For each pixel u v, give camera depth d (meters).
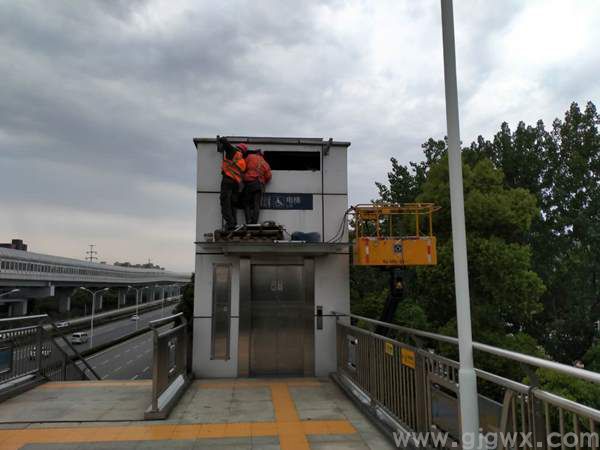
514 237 20.30
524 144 28.20
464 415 3.43
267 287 8.50
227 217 8.11
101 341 61.75
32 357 7.67
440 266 19.08
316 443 4.80
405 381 4.76
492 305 19.02
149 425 5.35
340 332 7.84
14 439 4.84
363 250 7.46
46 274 55.38
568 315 24.33
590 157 28.23
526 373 2.97
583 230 26.05
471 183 20.48
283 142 8.76
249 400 6.53
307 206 8.64
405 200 28.16
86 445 4.67
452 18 3.81
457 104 3.73
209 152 8.62
